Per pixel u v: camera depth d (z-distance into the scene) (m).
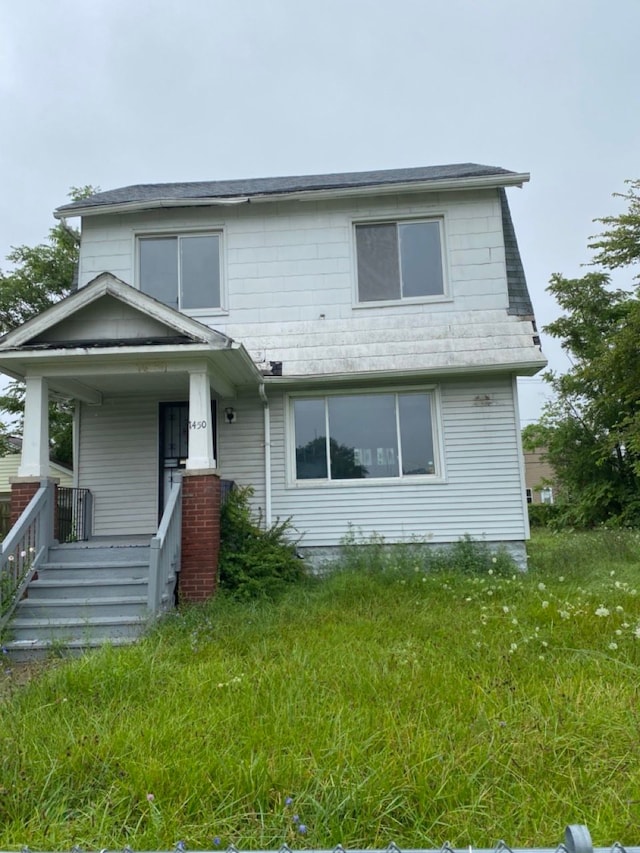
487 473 10.07
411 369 9.94
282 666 4.66
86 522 10.09
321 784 2.78
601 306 23.11
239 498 9.00
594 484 21.91
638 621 5.34
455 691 4.01
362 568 9.16
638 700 3.72
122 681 4.31
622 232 17.34
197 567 7.83
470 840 2.43
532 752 3.10
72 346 7.95
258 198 10.50
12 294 19.28
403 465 10.24
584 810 2.63
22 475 8.04
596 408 20.80
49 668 5.27
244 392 10.47
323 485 10.20
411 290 10.64
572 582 8.44
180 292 10.77
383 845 2.46
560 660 4.67
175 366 8.27
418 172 11.95
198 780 2.86
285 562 8.62
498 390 10.21
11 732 3.54
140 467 10.45
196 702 3.90
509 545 9.95
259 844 2.45
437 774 2.88
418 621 6.23
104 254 10.78
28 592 7.31
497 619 6.05
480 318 10.38
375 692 4.05
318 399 10.48
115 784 2.87
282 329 10.54
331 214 10.79
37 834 2.52
